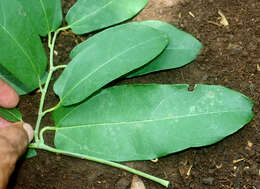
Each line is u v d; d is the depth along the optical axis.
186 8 0.50
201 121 0.46
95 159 0.47
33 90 0.50
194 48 0.48
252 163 0.47
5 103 0.48
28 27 0.47
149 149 0.46
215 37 0.49
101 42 0.47
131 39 0.47
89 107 0.47
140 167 0.48
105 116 0.47
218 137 0.46
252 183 0.47
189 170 0.48
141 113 0.47
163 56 0.48
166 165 0.48
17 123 0.47
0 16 0.46
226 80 0.49
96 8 0.49
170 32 0.48
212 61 0.49
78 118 0.47
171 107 0.46
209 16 0.50
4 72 0.49
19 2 0.48
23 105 0.50
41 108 0.48
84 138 0.47
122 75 0.47
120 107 0.47
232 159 0.48
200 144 0.46
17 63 0.47
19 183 0.49
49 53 0.51
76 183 0.48
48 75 0.49
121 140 0.47
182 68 0.49
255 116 0.48
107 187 0.48
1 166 0.43
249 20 0.49
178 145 0.46
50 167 0.49
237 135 0.48
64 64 0.50
